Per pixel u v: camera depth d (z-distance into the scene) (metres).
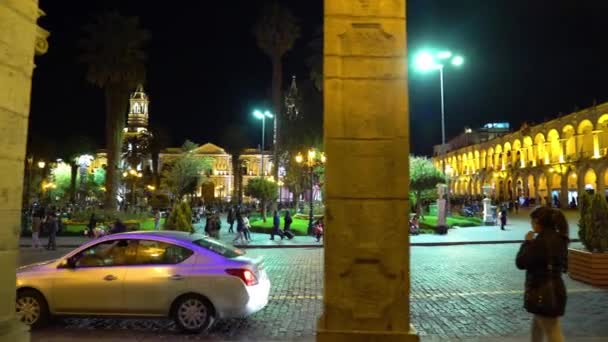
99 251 7.52
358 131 3.50
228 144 71.38
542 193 59.34
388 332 3.40
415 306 8.88
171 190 63.47
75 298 7.18
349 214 3.47
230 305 6.99
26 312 7.25
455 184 86.50
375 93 3.52
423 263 15.19
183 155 73.12
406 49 3.55
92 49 34.88
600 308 8.29
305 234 26.89
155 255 7.37
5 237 3.49
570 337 6.40
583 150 52.12
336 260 3.45
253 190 36.72
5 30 3.49
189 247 7.39
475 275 12.62
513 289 10.48
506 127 89.12
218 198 88.81
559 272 4.44
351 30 3.55
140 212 40.47
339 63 3.54
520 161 64.62
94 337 6.77
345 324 3.43
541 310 4.38
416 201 35.03
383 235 3.46
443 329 7.25
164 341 6.62
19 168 3.63
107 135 35.69
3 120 3.46
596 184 47.84
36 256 18.95
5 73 3.49
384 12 3.56
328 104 3.52
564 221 4.57
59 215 31.47
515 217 41.09
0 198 3.44
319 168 32.56
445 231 26.03
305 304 9.20
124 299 7.11
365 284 3.44
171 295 7.04
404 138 3.50
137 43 35.56
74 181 61.00
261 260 8.01
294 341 6.64
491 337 6.70
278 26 39.78
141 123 102.25
